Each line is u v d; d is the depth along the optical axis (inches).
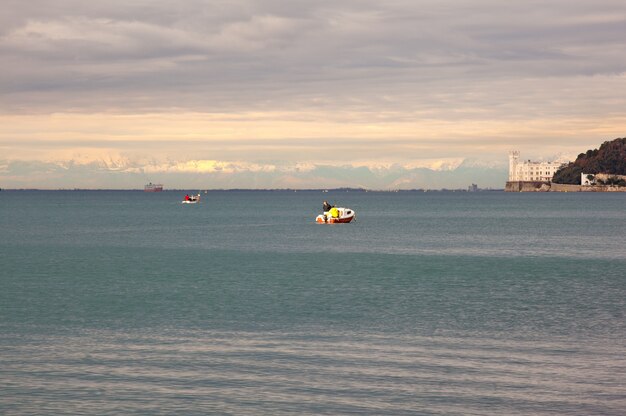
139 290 2102.6
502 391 1053.8
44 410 981.8
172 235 4899.1
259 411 978.7
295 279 2388.0
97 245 3993.6
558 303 1836.9
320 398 1026.7
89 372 1155.3
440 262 3004.4
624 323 1552.7
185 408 989.8
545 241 4232.3
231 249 3727.9
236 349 1309.1
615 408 981.8
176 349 1309.1
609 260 3083.2
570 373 1143.0
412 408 986.1
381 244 4055.1
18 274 2551.7
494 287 2164.1
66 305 1815.9
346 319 1606.8
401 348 1315.2
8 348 1317.7
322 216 6456.7
